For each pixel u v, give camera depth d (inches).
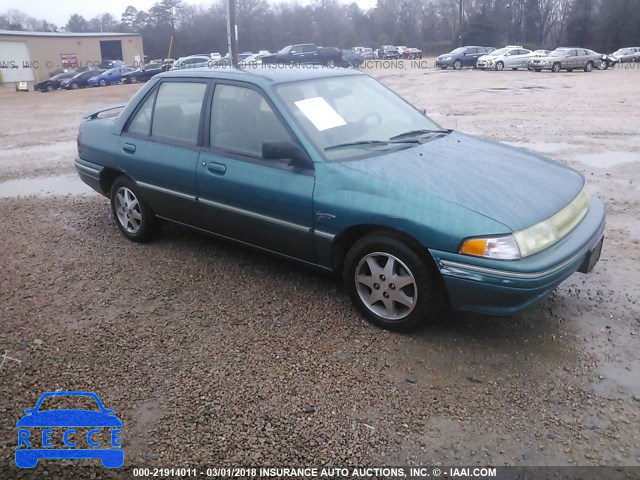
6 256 205.6
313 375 130.3
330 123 163.3
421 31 3511.3
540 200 140.1
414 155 156.0
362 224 143.1
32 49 2201.0
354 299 153.4
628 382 126.0
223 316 157.6
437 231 131.3
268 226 164.1
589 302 161.8
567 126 475.5
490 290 128.5
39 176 342.6
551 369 131.2
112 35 2504.9
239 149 169.2
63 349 142.5
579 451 107.0
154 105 197.5
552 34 3373.5
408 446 108.9
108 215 252.8
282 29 3432.6
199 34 3385.8
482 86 941.8
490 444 109.0
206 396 123.6
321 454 107.1
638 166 322.3
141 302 167.0
